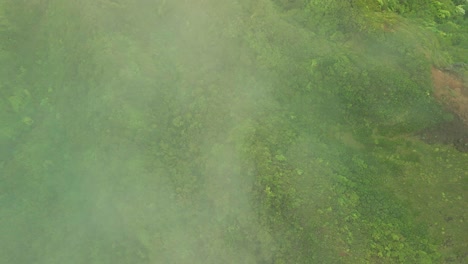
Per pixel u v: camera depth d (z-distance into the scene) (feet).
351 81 54.19
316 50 55.52
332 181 49.37
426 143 53.06
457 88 54.44
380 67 54.39
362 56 55.47
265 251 47.06
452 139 52.80
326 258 45.11
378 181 50.78
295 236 46.32
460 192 49.65
